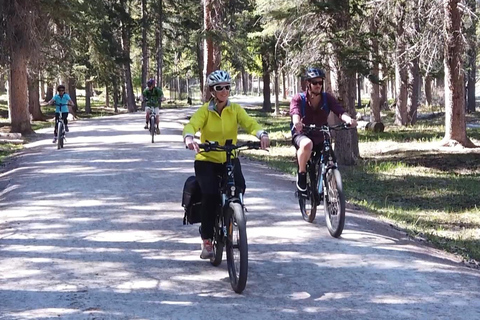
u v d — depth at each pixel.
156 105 20.41
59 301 5.49
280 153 22.84
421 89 62.59
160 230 8.27
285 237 7.81
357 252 7.12
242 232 5.48
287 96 94.88
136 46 71.31
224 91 5.98
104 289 5.83
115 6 51.88
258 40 41.12
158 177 12.74
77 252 7.16
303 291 5.79
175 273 6.35
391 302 5.50
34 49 24.81
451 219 12.29
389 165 19.84
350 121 7.48
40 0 24.59
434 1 22.92
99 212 9.41
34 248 7.36
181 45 66.00
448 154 22.16
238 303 5.46
